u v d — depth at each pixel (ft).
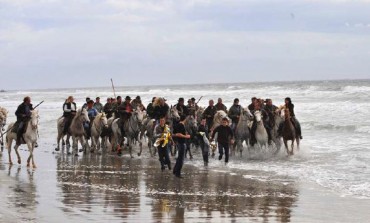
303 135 102.68
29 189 50.72
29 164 68.18
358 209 42.37
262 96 213.87
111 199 45.91
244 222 37.63
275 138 76.74
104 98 278.87
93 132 85.35
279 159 74.18
